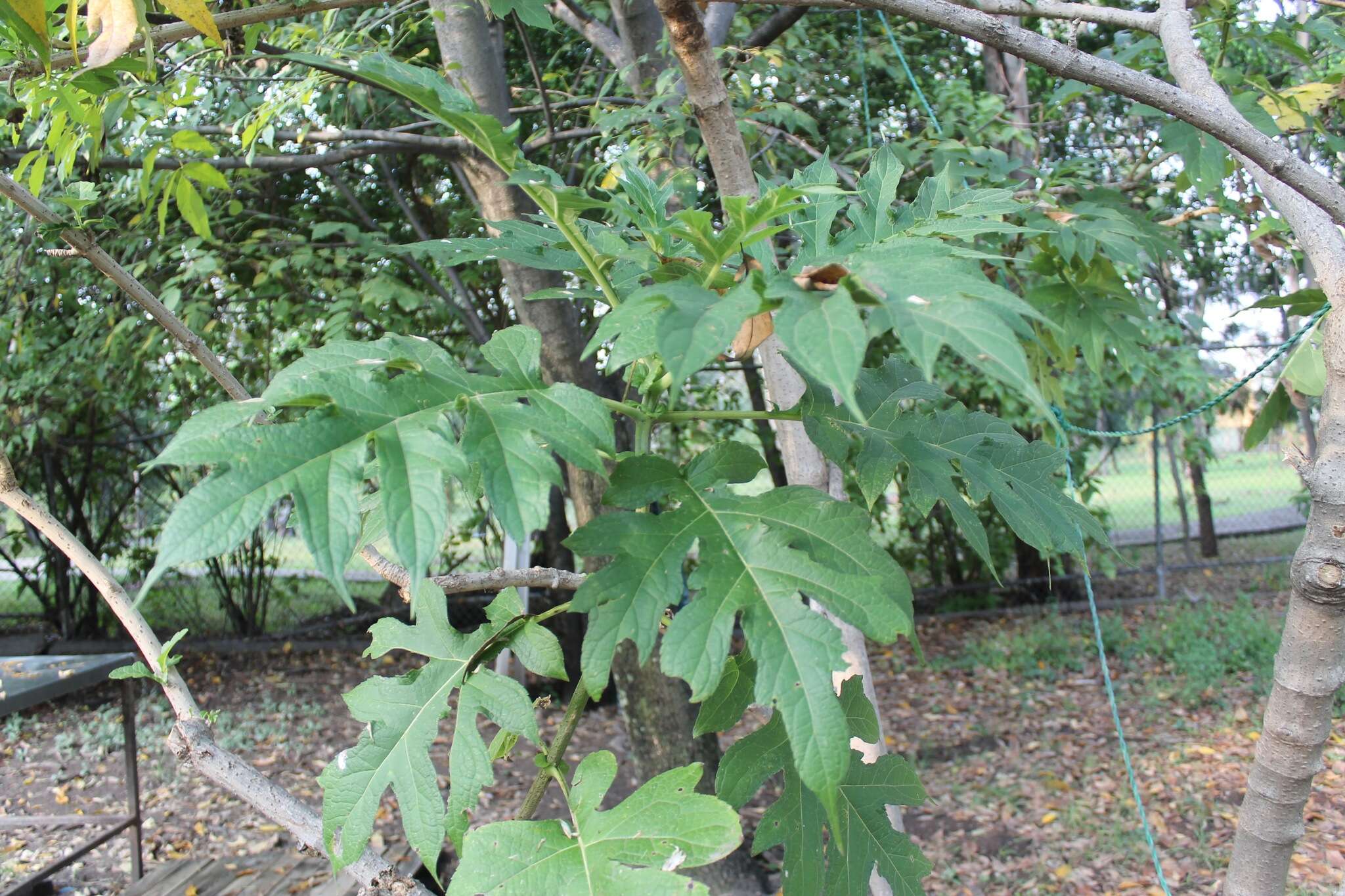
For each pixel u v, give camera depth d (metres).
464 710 1.10
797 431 1.80
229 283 5.26
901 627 0.85
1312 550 1.38
